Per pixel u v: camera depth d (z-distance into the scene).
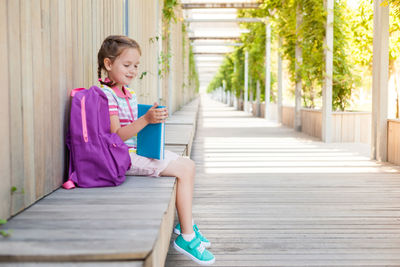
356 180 4.04
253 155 5.73
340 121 7.23
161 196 1.78
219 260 2.04
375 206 3.07
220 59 32.28
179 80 13.27
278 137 8.06
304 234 2.44
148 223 1.42
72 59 2.20
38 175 1.74
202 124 11.39
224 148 6.44
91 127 1.92
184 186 2.05
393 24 5.78
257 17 13.04
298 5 8.50
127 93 2.11
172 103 10.11
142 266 1.16
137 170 2.15
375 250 2.19
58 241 1.24
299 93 9.18
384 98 5.14
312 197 3.34
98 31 2.79
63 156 2.05
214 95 48.75
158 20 7.63
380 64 5.10
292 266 1.98
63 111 2.05
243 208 3.00
